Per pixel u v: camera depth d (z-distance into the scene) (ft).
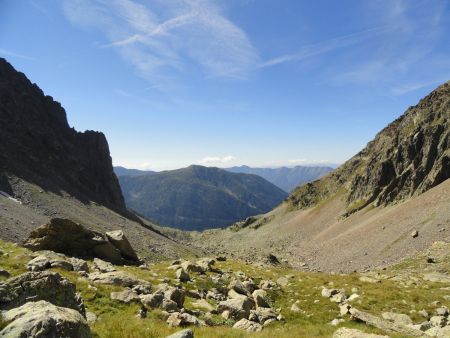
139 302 77.82
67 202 361.92
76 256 147.33
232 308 89.51
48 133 491.72
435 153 479.41
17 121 453.17
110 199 535.19
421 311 101.76
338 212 650.02
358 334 59.11
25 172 375.66
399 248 311.88
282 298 121.49
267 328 81.66
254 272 168.04
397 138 591.78
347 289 130.82
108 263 129.29
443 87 622.95
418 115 586.86
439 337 72.33
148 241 326.03
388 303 111.55
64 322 36.58
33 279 49.03
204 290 115.24
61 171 454.40
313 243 545.85
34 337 33.99
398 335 73.97
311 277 157.99
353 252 377.50
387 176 562.25
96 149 582.35
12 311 38.93
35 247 142.31
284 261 431.02
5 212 243.81
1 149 385.29
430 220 331.57
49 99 557.74
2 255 101.71
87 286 81.71
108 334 55.06
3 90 469.16
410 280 153.48
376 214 488.02
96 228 318.65
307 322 93.86
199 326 69.56
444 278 161.07
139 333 57.21
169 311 77.00
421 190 449.48
